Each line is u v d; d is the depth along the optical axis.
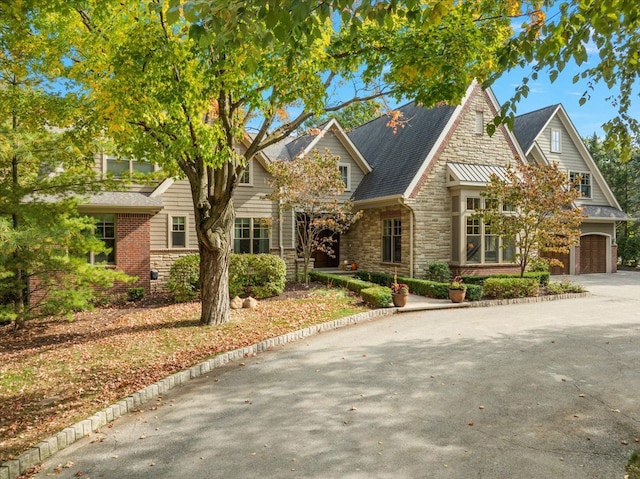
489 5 7.45
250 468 4.35
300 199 17.05
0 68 8.71
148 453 4.74
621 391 6.20
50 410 5.79
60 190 11.51
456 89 8.13
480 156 18.77
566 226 16.02
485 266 17.86
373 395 6.20
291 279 19.72
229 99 9.44
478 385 6.52
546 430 5.03
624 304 13.98
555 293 15.69
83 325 11.88
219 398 6.27
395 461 4.41
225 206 10.15
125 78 6.90
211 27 3.44
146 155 9.05
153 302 15.06
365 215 20.89
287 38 3.63
